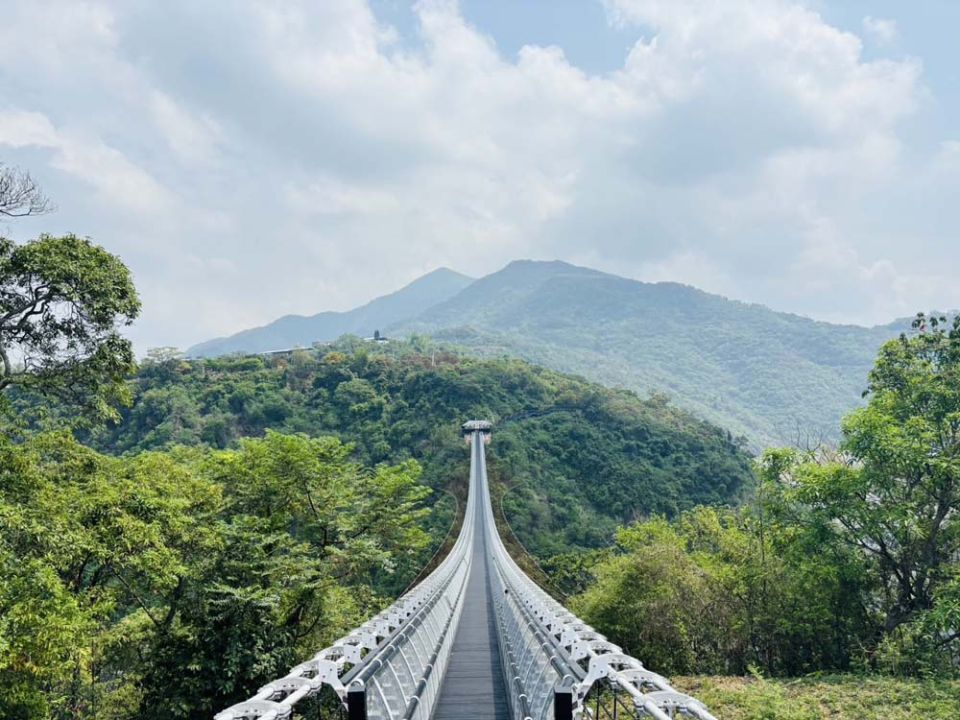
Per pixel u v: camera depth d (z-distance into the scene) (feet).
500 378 312.71
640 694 20.11
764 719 42.34
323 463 65.67
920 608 58.18
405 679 27.91
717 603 62.59
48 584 36.01
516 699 28.30
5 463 42.01
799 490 60.44
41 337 46.73
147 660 48.96
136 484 50.93
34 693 37.63
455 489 207.10
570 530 187.01
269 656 46.96
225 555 52.26
